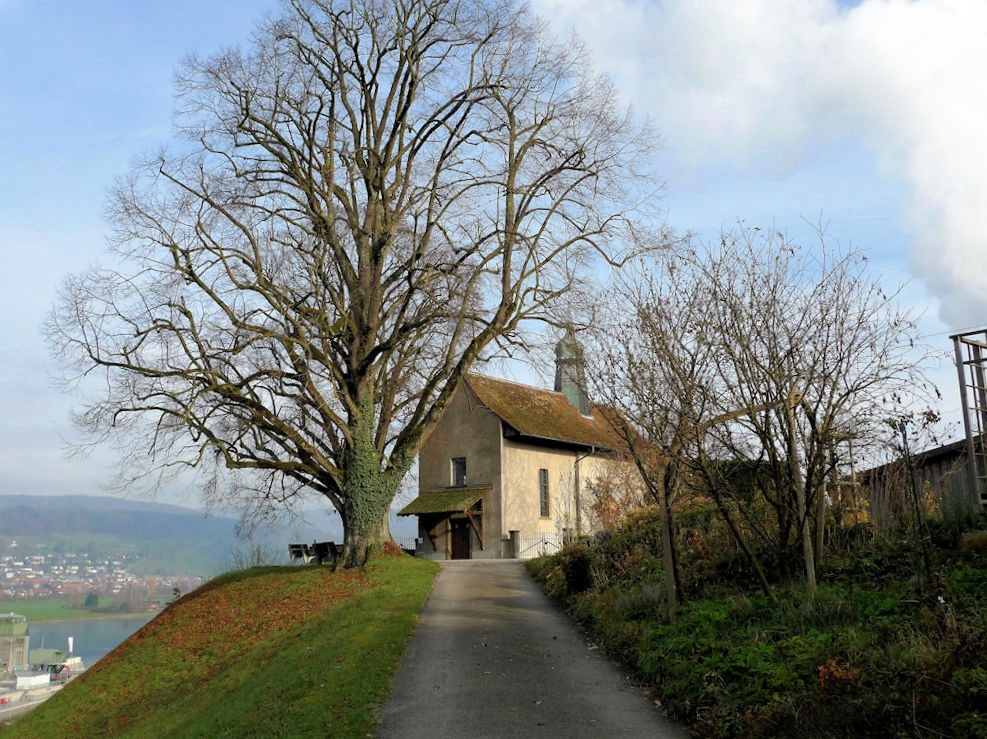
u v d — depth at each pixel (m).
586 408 50.25
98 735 19.12
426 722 10.27
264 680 15.11
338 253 26.62
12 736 21.02
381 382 29.47
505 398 43.31
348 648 15.16
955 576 10.24
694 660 10.51
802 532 12.34
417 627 16.88
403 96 26.81
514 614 18.03
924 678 7.29
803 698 8.02
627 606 14.98
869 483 14.95
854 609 10.33
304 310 25.59
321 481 28.50
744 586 13.82
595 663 13.03
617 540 20.00
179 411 25.02
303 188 25.98
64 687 24.27
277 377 26.45
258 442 27.77
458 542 40.97
